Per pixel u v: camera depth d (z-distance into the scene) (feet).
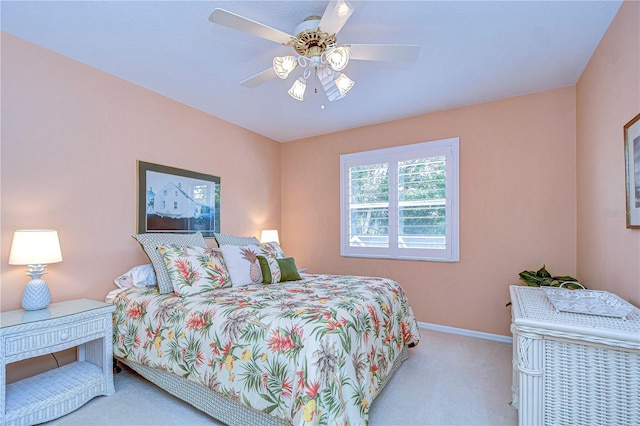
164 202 9.46
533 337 4.33
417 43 6.86
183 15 5.94
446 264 10.79
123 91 8.52
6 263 6.38
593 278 7.48
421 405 6.24
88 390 6.26
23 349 5.40
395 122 11.84
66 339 5.98
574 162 8.98
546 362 4.31
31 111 6.77
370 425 5.61
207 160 11.01
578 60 7.61
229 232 11.84
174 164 9.84
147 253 7.78
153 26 6.29
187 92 9.39
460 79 8.59
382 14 5.89
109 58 7.49
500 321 9.93
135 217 8.70
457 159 10.60
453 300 10.67
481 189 10.26
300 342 4.71
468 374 7.55
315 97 9.78
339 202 13.15
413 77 8.45
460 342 9.73
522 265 9.66
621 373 3.94
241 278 8.20
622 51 5.62
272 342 4.91
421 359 8.44
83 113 7.65
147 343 6.46
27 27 6.27
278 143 14.79
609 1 5.56
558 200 9.20
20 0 5.45
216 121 11.43
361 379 5.22
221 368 5.28
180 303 6.42
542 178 9.41
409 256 11.39
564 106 9.12
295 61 6.08
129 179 8.60
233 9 5.77
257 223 13.25
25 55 6.69
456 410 6.07
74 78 7.50
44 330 5.67
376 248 12.11
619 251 5.91
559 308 4.83
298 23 6.19
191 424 5.66
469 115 10.47
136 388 6.90
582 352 4.13
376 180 12.18
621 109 5.74
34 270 6.42
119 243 8.32
